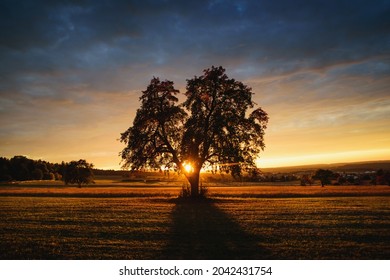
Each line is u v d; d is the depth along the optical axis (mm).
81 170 109562
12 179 147000
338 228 20203
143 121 42625
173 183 128625
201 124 41719
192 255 14312
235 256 14133
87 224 22328
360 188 75188
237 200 43344
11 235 18344
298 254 14258
